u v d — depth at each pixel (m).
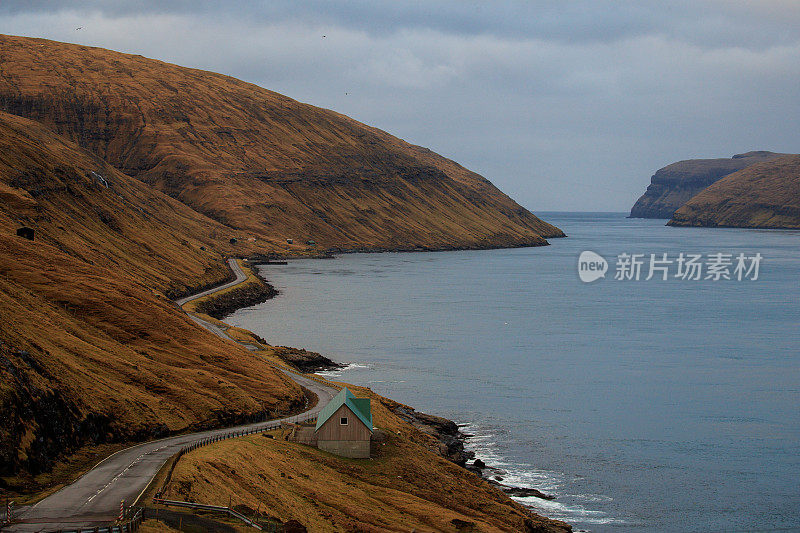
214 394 103.25
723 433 121.06
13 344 83.81
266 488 70.38
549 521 85.44
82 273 131.00
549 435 118.62
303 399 116.69
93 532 49.69
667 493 97.50
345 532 66.25
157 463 71.50
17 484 63.00
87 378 90.38
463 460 104.62
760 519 90.81
